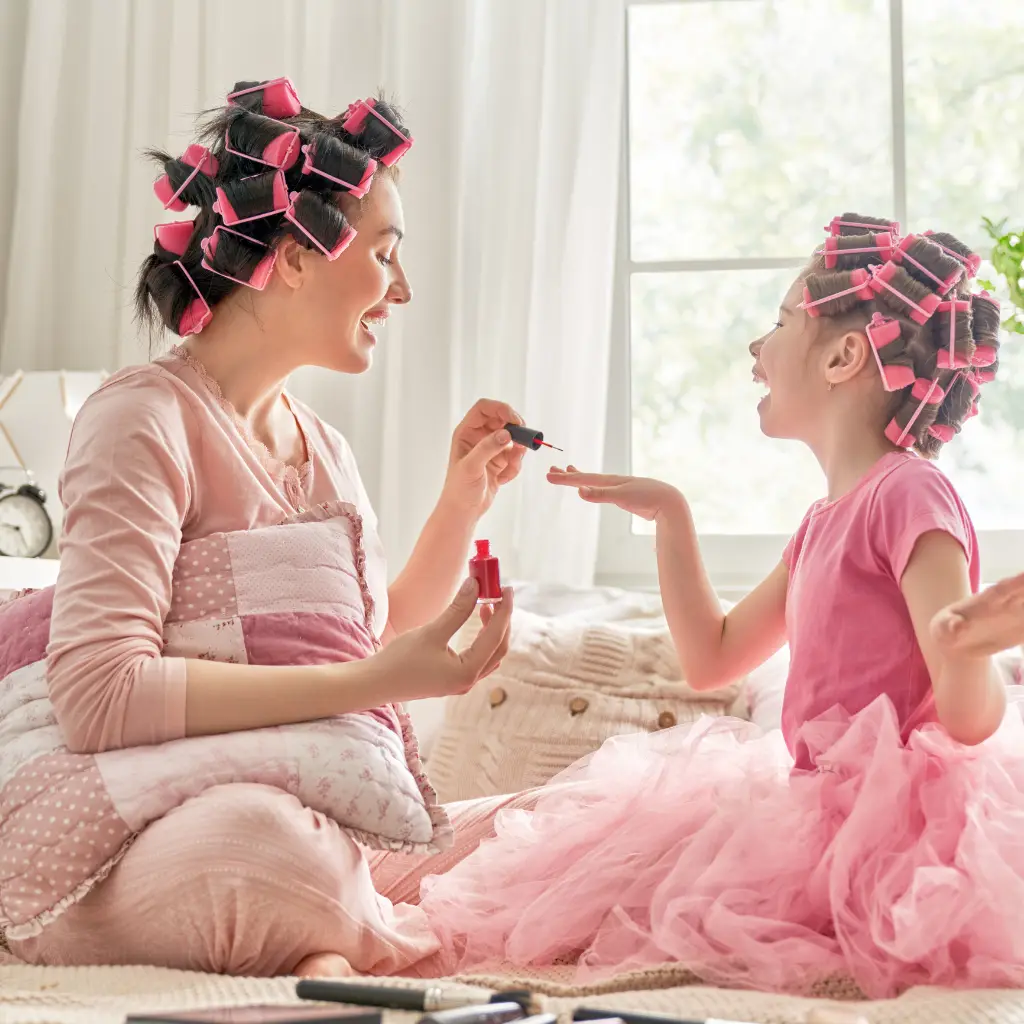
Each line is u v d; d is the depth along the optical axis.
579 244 2.24
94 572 1.16
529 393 2.23
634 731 1.78
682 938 1.07
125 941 1.09
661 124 2.42
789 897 1.11
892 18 2.35
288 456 1.45
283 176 1.31
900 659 1.22
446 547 1.55
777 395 1.41
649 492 1.48
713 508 2.35
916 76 2.34
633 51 2.44
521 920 1.17
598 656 1.88
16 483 2.22
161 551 1.19
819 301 1.36
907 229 2.32
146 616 1.16
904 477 1.25
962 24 2.33
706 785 1.24
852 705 1.23
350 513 1.34
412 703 2.02
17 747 1.15
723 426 2.36
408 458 2.25
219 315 1.37
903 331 1.32
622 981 1.01
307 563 1.27
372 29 2.35
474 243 2.30
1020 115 2.30
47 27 2.48
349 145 1.37
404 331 2.27
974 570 1.26
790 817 1.14
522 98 2.28
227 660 1.20
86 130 2.48
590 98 2.26
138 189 2.43
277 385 1.42
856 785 1.14
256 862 1.04
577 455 2.21
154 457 1.23
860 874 1.07
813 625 1.28
